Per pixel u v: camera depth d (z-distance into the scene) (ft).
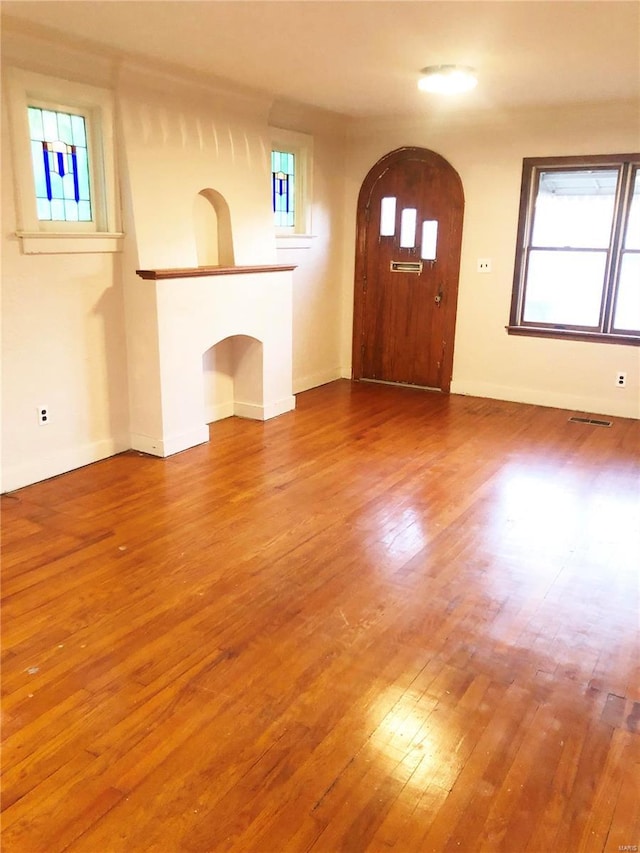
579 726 6.79
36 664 7.64
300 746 6.50
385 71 13.17
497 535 11.02
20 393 12.14
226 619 8.57
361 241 20.71
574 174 17.61
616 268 17.42
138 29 10.60
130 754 6.38
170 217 13.92
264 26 10.38
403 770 6.23
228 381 17.28
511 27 10.28
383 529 11.16
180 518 11.43
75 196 12.68
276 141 17.20
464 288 19.51
